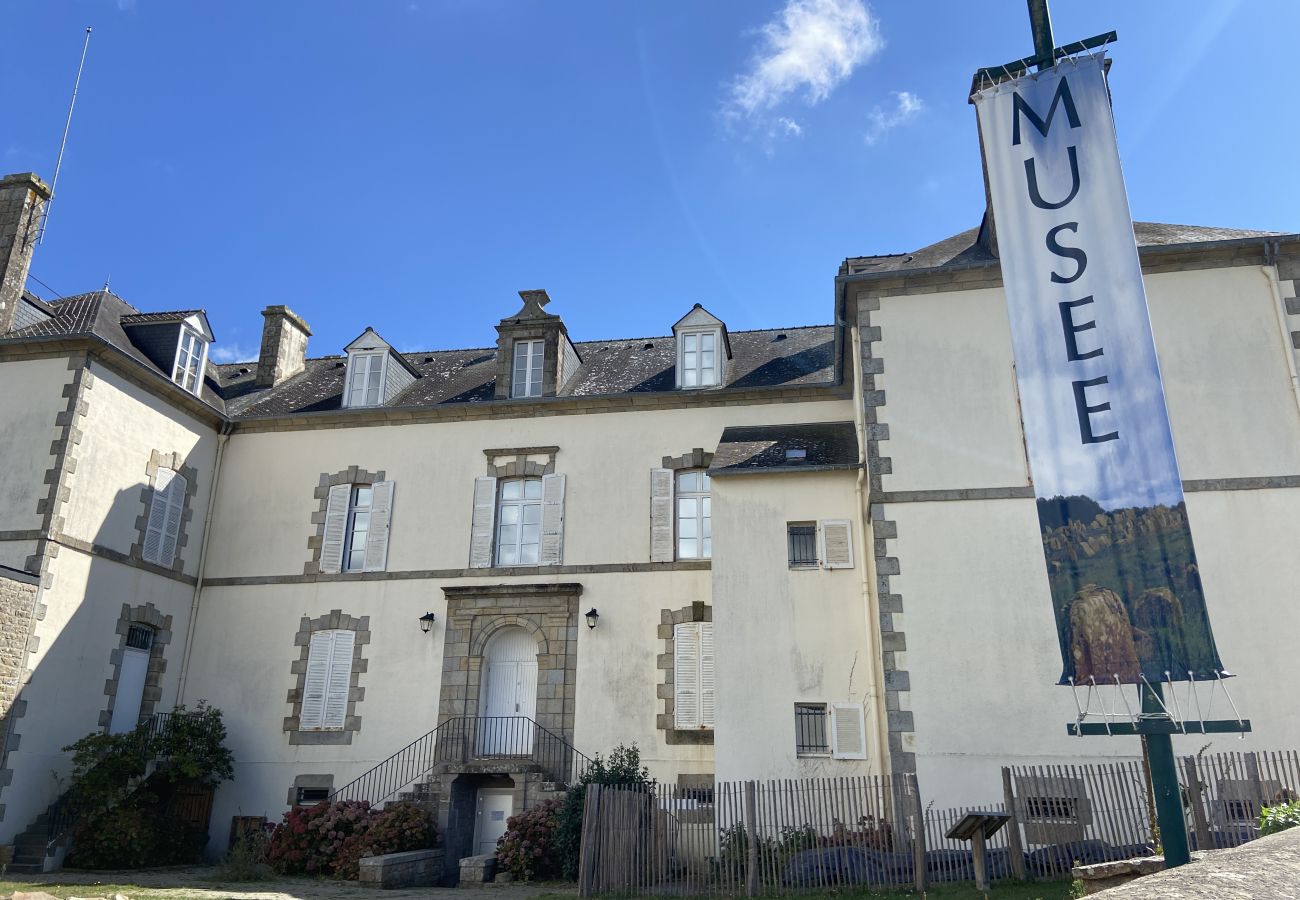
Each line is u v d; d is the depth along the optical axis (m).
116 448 16.22
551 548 17.16
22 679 13.98
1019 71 10.12
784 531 14.50
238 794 16.61
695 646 16.02
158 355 17.53
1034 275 9.31
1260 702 11.34
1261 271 12.99
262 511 18.39
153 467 17.09
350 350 19.36
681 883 11.12
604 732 15.80
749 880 10.36
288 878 14.12
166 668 17.02
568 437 17.88
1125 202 9.16
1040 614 12.05
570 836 13.47
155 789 15.77
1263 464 12.21
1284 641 11.52
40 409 15.52
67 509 15.08
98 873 13.83
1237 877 3.32
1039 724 11.62
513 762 15.20
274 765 16.70
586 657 16.28
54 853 13.99
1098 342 8.82
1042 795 11.09
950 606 12.25
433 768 15.44
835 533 14.35
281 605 17.69
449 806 15.06
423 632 17.03
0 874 13.12
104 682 15.57
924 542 12.57
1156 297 13.10
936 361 13.37
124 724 16.09
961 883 9.74
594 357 20.28
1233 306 12.88
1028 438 8.79
